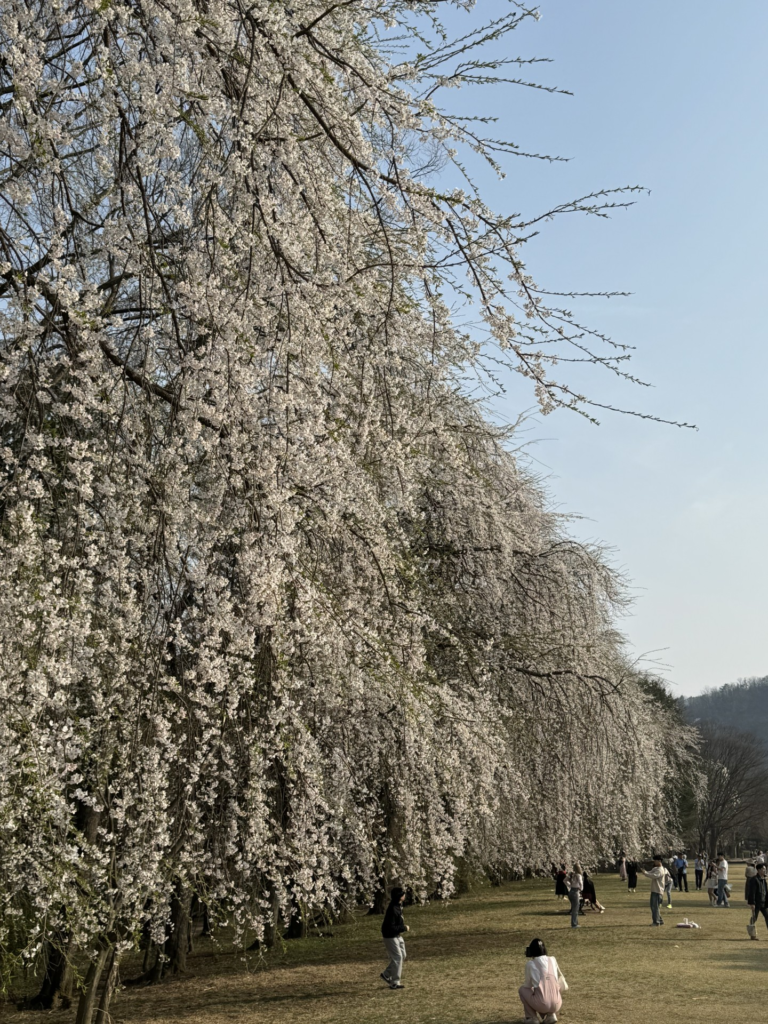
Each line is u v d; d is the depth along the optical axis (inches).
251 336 195.3
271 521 202.5
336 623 239.0
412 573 290.0
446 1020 345.1
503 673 478.3
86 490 186.7
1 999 406.6
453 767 338.6
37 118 167.3
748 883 592.4
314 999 407.5
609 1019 332.8
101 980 334.6
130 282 262.4
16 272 175.2
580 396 180.1
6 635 171.8
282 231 189.2
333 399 224.5
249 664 213.9
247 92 187.2
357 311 222.8
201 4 184.9
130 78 172.6
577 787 491.2
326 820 295.4
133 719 206.7
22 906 231.6
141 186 182.9
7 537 190.9
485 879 613.0
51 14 189.5
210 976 474.6
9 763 173.5
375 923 711.7
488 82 201.9
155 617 220.5
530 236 178.4
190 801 239.1
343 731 306.5
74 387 187.3
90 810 254.2
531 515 545.0
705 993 386.9
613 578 566.9
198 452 221.6
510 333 180.5
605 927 674.8
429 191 178.2
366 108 185.8
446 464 395.5
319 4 193.8
